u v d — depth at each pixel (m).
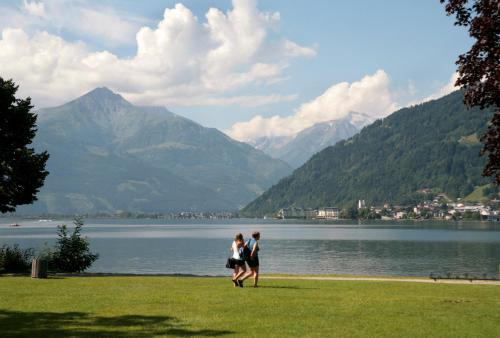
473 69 16.20
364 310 19.39
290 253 97.19
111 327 16.06
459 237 157.75
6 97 35.97
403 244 124.38
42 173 37.31
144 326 16.23
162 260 83.12
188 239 155.75
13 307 19.55
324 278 33.78
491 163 16.12
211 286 27.19
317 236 167.12
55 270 39.19
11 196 36.91
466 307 20.42
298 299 22.03
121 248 114.19
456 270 67.50
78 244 40.72
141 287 26.20
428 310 19.62
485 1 16.00
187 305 20.25
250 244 27.34
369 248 110.75
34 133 37.91
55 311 18.78
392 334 15.51
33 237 167.88
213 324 16.62
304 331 15.70
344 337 15.01
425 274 62.25
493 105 16.53
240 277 27.30
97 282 28.67
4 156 36.03
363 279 33.31
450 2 16.80
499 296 24.03
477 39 16.14
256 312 18.77
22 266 37.88
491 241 135.25
